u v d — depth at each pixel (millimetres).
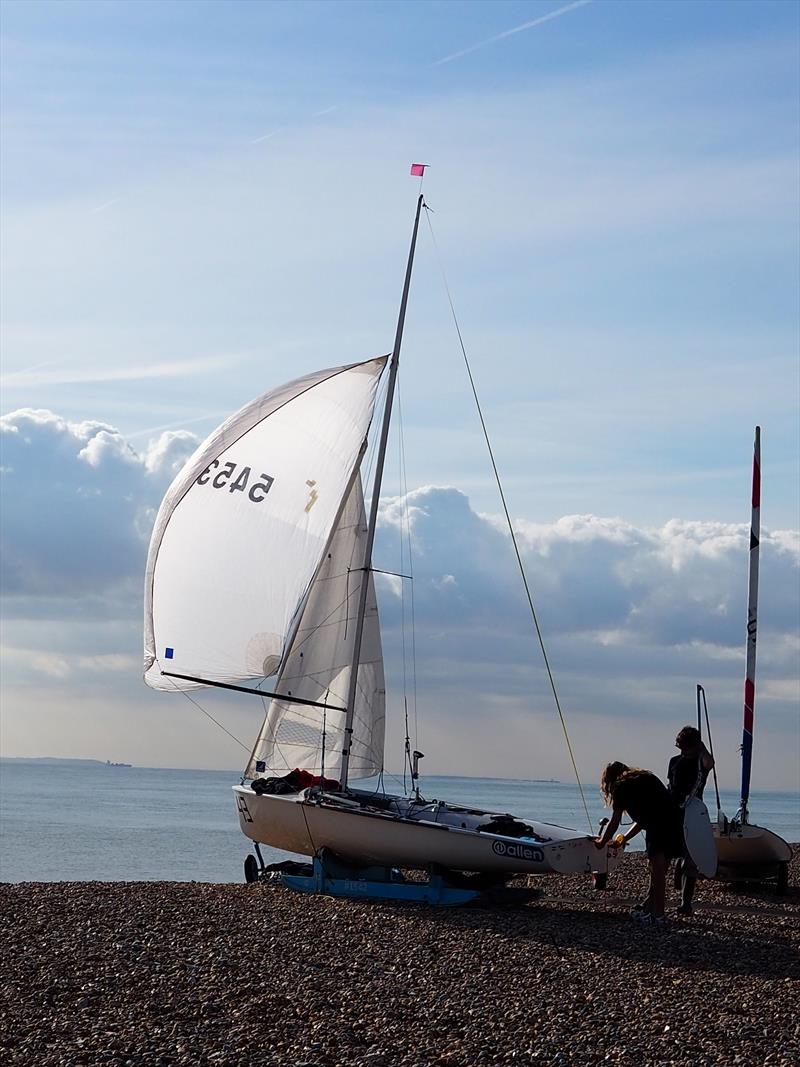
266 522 18328
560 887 17531
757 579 18766
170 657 18438
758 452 19125
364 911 13789
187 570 18500
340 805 15742
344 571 19047
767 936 12602
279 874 16422
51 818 68688
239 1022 8727
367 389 18734
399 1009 9203
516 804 126875
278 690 18703
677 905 15164
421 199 19625
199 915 13195
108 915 13055
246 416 18750
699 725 16469
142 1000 9297
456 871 15375
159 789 160125
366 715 19031
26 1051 7891
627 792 13430
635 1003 9461
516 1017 9000
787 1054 8109
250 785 17281
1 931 11961
